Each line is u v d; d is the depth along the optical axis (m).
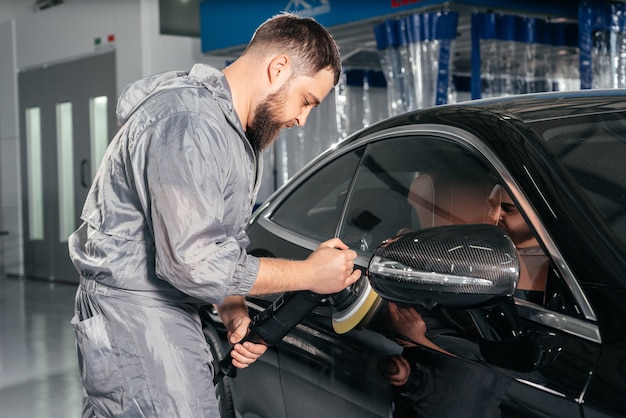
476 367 1.50
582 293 1.45
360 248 2.02
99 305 1.67
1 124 9.43
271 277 1.57
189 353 1.68
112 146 1.66
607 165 1.66
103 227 1.65
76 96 8.50
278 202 2.43
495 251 1.39
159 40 7.71
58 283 8.77
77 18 8.34
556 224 1.54
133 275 1.64
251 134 1.68
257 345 1.80
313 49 1.61
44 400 4.29
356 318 1.80
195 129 1.53
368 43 6.72
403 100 5.28
